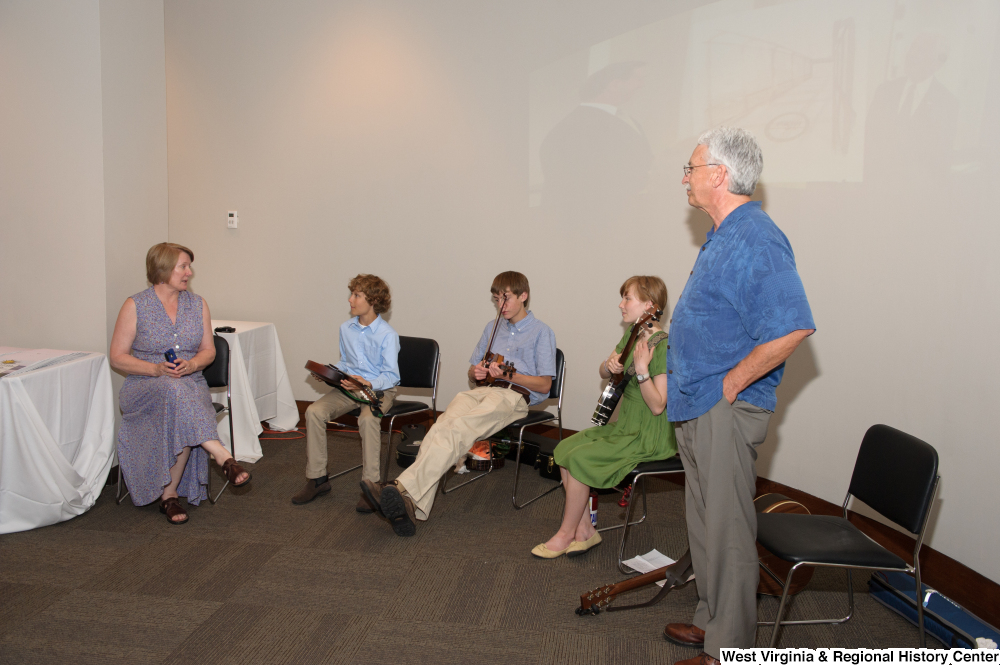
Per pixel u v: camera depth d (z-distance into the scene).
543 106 3.86
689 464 1.95
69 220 3.32
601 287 3.79
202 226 4.79
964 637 2.00
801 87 2.95
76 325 3.37
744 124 3.17
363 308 3.25
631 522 3.03
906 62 2.59
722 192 1.81
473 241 4.14
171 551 2.63
